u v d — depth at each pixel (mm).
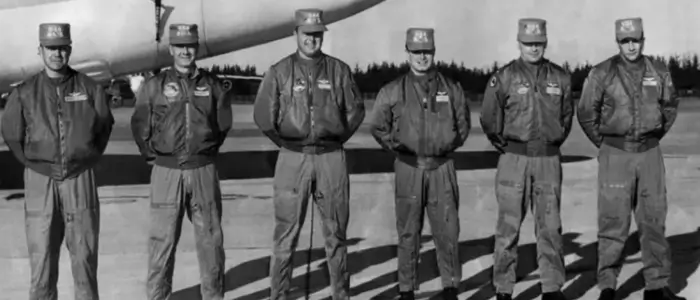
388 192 10273
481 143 16781
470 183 10984
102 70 10867
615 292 5637
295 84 4977
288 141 5023
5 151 16391
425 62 5156
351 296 5625
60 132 4652
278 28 10664
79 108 4699
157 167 4934
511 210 5211
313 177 5035
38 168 4691
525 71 5145
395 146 5266
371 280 6078
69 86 4715
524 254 6996
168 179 4902
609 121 5199
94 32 10531
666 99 5172
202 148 4902
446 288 5367
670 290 5477
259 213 8852
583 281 6004
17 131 4684
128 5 10539
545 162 5148
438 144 5156
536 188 5184
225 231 7863
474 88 17000
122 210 9000
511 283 5309
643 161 5199
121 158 14344
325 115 4957
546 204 5172
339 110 5023
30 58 10625
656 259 5324
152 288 5008
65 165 4680
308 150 5004
